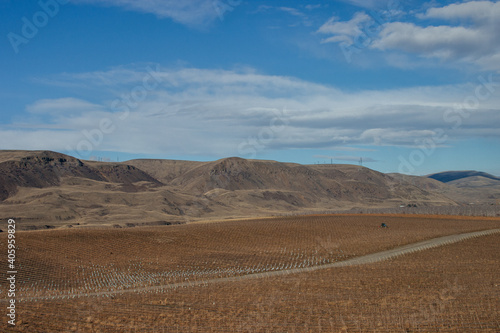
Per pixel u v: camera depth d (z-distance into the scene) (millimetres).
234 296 35250
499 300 32594
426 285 38562
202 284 42125
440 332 25203
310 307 31172
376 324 26812
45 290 40969
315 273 46125
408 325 26484
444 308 30453
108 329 26094
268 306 31594
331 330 25625
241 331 25547
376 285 38812
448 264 49406
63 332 25297
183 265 55562
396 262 51750
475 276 42375
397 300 33094
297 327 26266
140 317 28859
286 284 39906
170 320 28062
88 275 49469
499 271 44906
